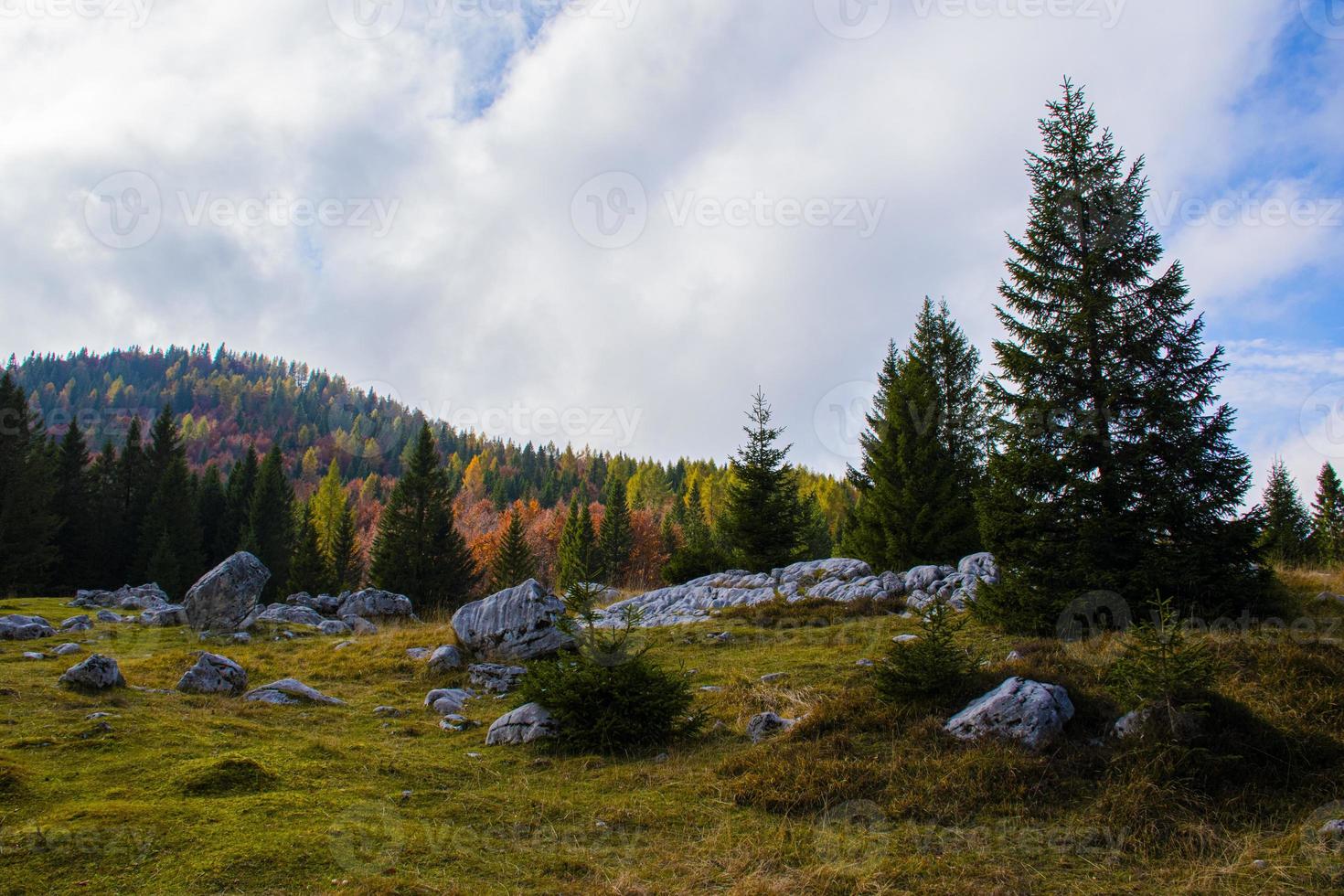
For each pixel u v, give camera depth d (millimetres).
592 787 7777
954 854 6027
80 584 47969
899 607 18672
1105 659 10250
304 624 19859
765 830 6609
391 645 15945
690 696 9773
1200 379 13828
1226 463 13148
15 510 37656
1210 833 6137
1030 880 5570
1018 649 11812
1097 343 14531
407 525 47250
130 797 6090
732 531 32188
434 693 11914
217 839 5383
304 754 7910
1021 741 7664
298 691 11016
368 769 7730
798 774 7582
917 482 25766
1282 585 13430
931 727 8281
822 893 5348
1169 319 14117
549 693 9656
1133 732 7473
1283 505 43469
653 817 6875
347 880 5016
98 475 53719
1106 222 14953
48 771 6512
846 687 11000
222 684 10594
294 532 63906
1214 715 7469
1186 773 6883
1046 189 15562
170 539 48000
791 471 32219
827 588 21562
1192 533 13289
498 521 92375
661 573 33062
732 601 22375
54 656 12648
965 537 24266
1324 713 8203
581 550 62000
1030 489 14664
